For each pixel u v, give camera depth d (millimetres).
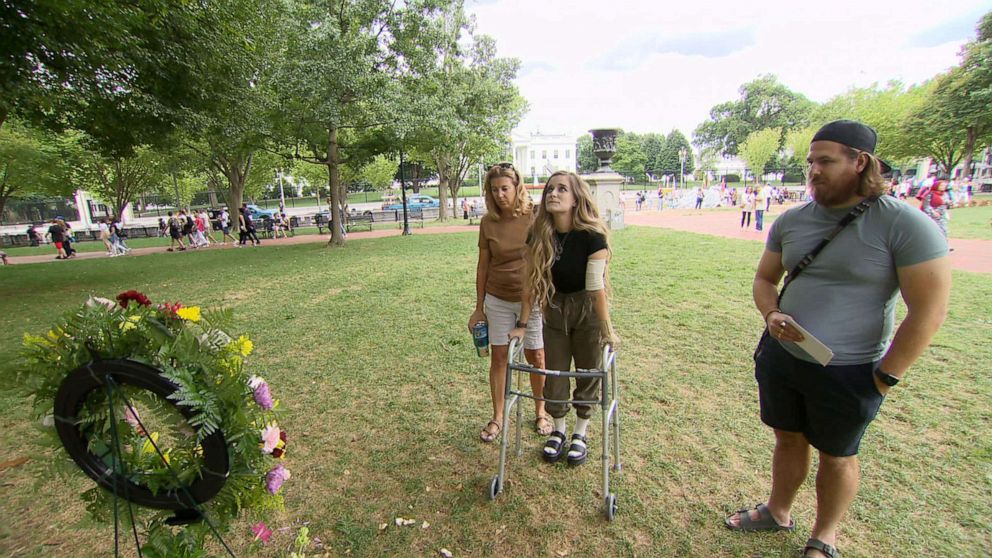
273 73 11984
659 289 7086
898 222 1722
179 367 1549
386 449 3166
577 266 2598
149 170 27797
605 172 16172
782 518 2324
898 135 33031
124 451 1729
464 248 13477
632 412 3516
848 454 1979
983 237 11828
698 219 22016
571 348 2842
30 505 2662
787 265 2023
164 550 1678
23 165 22484
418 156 28844
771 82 81938
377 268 10453
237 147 14203
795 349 2006
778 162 72875
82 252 20906
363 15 13359
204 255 15180
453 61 23078
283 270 10828
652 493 2631
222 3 9219
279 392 4074
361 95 13039
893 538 2242
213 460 1588
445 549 2285
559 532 2377
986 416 3234
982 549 2156
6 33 6602
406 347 5102
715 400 3660
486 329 3145
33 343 1620
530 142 82000
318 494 2711
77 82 8016
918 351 1713
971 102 27812
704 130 92625
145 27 7969
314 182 39812
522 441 3234
